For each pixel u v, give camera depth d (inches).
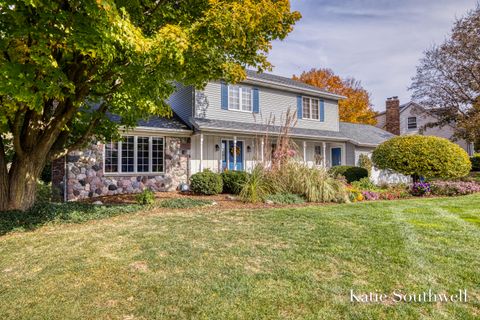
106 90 237.9
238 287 111.0
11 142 282.7
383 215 233.1
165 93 241.0
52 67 157.0
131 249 155.2
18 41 158.7
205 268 129.3
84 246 161.5
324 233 180.5
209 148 493.4
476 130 657.0
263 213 242.8
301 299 102.0
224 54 244.1
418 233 178.2
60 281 119.2
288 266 130.6
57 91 163.8
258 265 132.3
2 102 176.7
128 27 159.8
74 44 156.3
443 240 163.3
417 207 274.2
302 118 607.2
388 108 867.4
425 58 801.6
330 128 655.1
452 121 802.8
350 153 645.9
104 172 386.9
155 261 138.0
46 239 175.2
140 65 190.1
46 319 92.9
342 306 97.3
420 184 415.8
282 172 348.5
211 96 493.4
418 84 817.5
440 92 783.1
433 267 126.4
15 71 148.2
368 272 123.0
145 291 109.6
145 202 292.2
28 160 224.1
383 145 477.4
